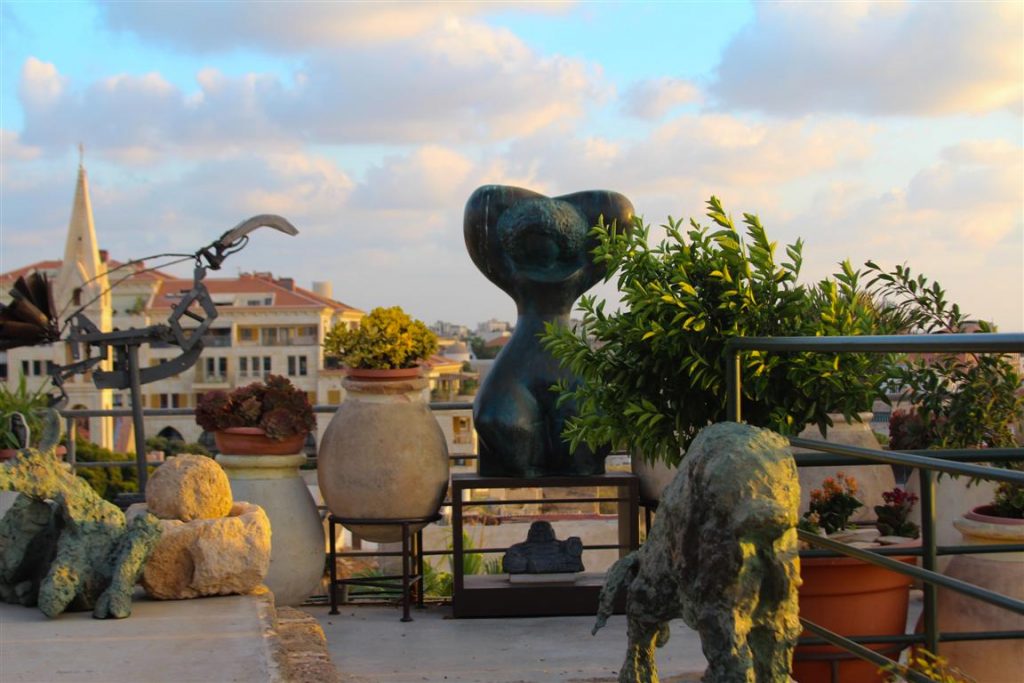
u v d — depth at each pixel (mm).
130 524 4539
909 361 4516
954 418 4430
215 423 5984
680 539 2670
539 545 5891
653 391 4352
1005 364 4344
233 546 4703
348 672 4676
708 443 2654
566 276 5965
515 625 5613
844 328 4047
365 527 6180
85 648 3883
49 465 4465
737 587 2496
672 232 4234
